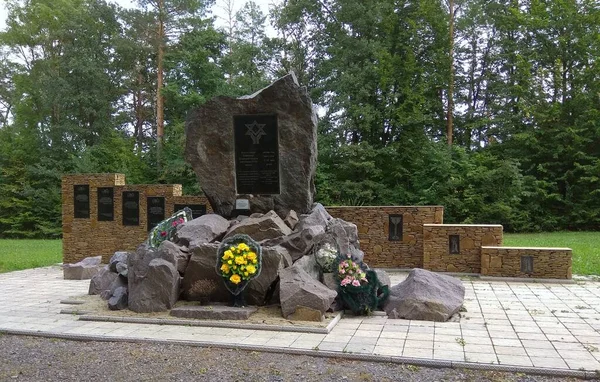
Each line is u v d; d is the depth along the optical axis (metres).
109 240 16.52
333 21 31.92
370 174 30.14
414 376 5.50
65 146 34.41
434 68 31.94
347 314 8.37
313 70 32.50
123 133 37.06
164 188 16.17
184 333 7.17
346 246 9.33
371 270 8.68
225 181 10.24
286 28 32.62
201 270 8.37
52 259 18.06
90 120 36.25
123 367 5.86
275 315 7.85
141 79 37.12
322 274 8.80
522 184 28.72
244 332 7.19
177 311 7.89
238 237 8.30
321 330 7.14
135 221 16.36
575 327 7.60
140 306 8.20
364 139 31.45
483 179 28.30
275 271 8.28
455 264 13.55
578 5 31.25
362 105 29.75
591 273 13.30
